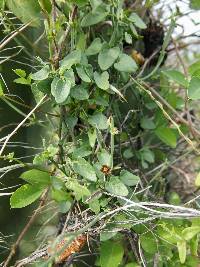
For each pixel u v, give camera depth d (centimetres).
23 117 41
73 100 38
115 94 42
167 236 38
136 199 39
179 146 50
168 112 46
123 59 39
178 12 44
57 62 36
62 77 35
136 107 45
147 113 47
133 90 44
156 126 46
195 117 49
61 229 41
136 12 46
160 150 50
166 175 50
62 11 38
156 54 47
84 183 37
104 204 37
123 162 43
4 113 40
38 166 38
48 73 35
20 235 39
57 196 38
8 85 40
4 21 39
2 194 37
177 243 38
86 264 43
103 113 41
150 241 39
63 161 38
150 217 37
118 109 43
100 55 39
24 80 37
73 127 39
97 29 42
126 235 41
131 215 37
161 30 47
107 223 37
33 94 40
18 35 40
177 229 39
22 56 40
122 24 40
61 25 38
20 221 43
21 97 41
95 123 38
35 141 42
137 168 46
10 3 38
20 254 43
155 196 45
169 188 50
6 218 42
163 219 40
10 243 42
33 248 42
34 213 40
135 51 45
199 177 38
